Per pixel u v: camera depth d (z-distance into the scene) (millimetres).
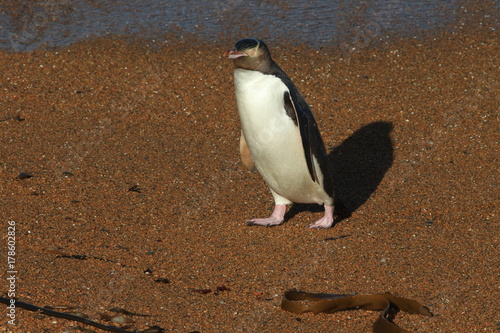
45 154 16172
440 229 13266
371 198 14750
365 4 26812
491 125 17750
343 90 19906
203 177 15508
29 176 15070
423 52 22406
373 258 12172
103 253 12234
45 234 12805
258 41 12148
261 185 15289
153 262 12016
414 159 16359
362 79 20578
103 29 24344
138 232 13117
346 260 12125
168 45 23109
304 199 13445
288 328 10023
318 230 13391
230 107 18984
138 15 25812
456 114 18391
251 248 12641
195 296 10875
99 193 14586
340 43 23219
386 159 16422
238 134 17562
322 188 13070
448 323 10078
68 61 21625
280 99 12188
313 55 22297
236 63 12180
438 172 15734
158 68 21266
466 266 11805
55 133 17250
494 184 15070
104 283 11125
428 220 13688
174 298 10766
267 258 12258
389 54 22297
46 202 14086
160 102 19156
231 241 12906
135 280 11305
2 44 22875
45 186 14758
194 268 11859
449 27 24391
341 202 13781
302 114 12359
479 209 14047
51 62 21531
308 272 11742
